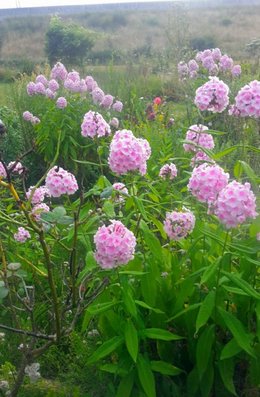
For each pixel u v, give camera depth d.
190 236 1.31
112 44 9.88
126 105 3.65
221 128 2.74
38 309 1.45
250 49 7.36
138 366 1.12
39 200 1.50
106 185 1.28
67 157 2.67
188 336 1.21
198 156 1.55
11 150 2.89
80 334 1.34
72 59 8.63
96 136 1.57
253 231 1.13
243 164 1.17
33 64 7.97
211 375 1.15
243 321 1.18
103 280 1.17
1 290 1.06
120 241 1.04
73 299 1.15
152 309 1.13
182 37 5.76
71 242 1.51
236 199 1.03
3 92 5.18
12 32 12.76
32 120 2.93
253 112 1.26
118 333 1.15
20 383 1.16
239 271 1.19
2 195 1.72
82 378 1.26
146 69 5.10
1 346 1.41
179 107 3.89
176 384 1.22
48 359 1.35
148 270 1.17
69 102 2.89
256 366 1.14
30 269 1.51
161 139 2.43
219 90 1.44
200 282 1.17
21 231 1.49
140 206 1.18
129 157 1.16
